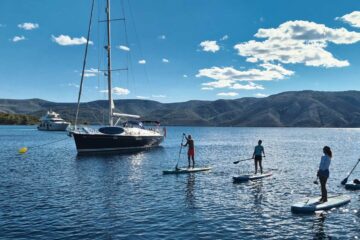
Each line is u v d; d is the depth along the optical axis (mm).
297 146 70500
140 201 18484
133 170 30500
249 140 97625
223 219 15195
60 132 154625
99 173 28625
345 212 16250
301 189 21688
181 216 15633
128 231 13602
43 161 37719
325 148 17391
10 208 16984
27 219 15156
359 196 19531
